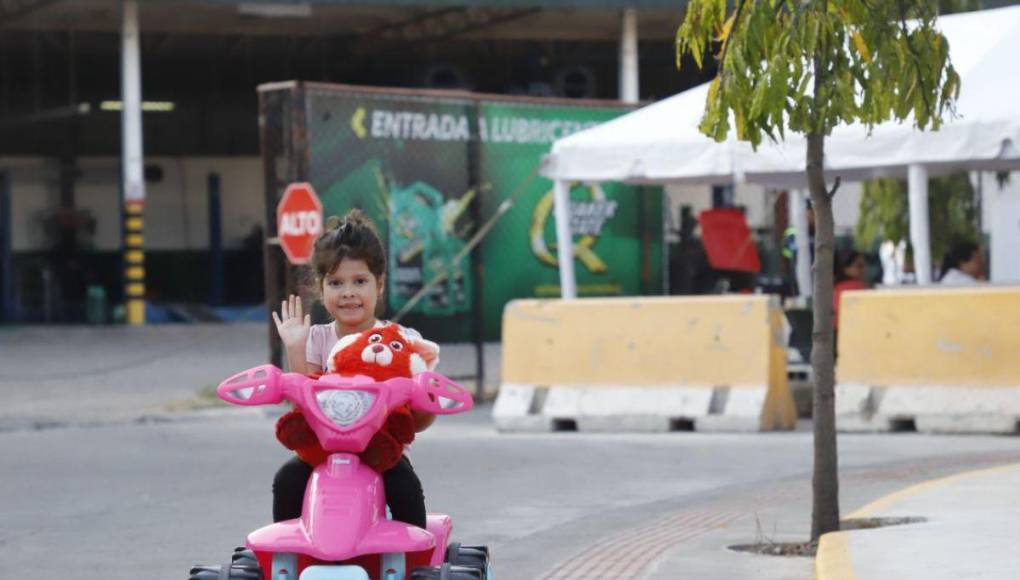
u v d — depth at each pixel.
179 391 28.28
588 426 21.53
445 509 14.69
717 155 22.73
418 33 54.91
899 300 20.48
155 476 17.42
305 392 7.39
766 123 11.56
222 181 62.34
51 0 47.41
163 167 61.50
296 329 8.04
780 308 21.47
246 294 62.22
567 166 24.70
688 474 16.94
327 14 51.59
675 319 21.42
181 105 59.19
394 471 7.77
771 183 26.08
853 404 20.48
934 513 12.37
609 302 21.88
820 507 12.04
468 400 7.59
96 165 60.41
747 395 20.89
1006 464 16.45
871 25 11.40
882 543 10.88
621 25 49.31
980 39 22.08
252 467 18.17
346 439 7.34
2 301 56.97
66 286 58.66
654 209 30.42
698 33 12.04
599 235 29.84
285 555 7.36
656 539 12.78
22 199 58.66
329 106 25.36
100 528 13.89
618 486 16.11
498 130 28.22
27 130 57.59
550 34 54.62
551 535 13.12
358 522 7.22
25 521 14.31
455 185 27.06
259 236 62.44
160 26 53.75
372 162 25.98
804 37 11.16
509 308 22.53
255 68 59.75
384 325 7.93
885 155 21.17
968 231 28.83
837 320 22.30
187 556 12.42
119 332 46.19
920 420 20.05
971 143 20.55
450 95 26.94
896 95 11.56
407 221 26.44
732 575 10.88
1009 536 11.01
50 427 23.05
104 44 56.59
